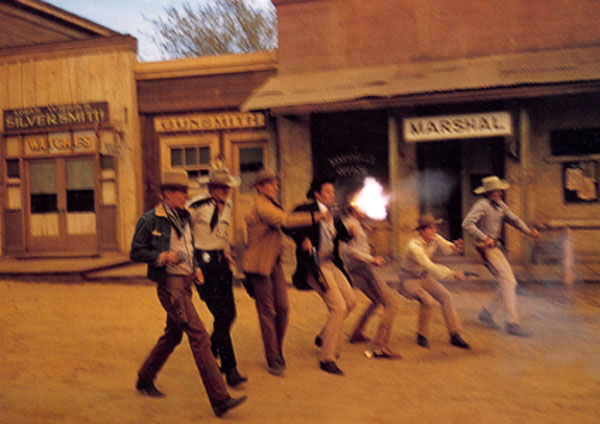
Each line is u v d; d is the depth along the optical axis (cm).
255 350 640
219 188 534
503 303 688
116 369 568
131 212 1384
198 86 1353
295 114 1209
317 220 541
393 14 1209
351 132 1241
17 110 1452
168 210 465
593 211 1102
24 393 488
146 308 884
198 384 522
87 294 1009
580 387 496
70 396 480
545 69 1027
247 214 553
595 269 1014
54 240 1448
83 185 1428
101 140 1395
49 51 1428
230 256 540
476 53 1162
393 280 976
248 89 1322
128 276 1119
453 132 1074
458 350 621
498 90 1009
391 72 1163
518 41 1140
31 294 1012
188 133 1373
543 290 924
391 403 462
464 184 1180
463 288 960
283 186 1248
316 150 1257
